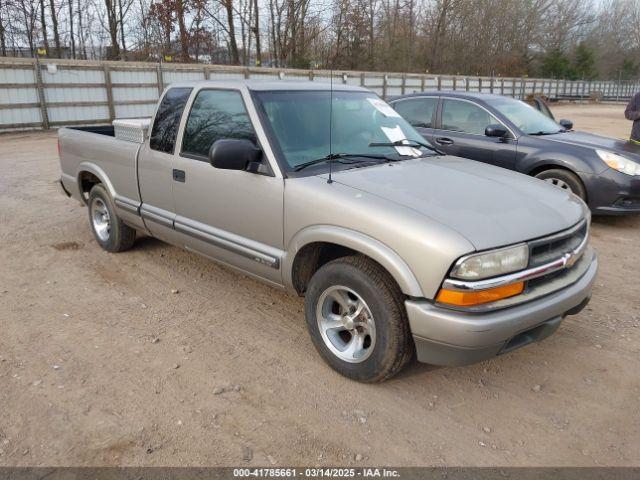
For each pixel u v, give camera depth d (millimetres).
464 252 2721
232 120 3938
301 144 3740
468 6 49562
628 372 3496
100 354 3625
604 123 25234
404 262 2871
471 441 2842
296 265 3545
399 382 3348
